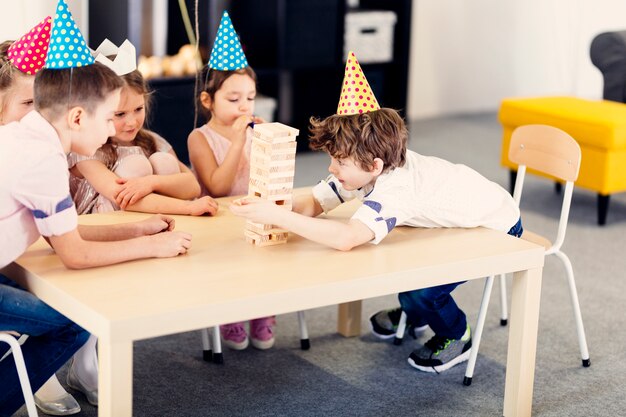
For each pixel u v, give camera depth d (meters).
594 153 3.78
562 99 4.18
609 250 3.56
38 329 1.89
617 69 4.21
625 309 2.97
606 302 3.03
